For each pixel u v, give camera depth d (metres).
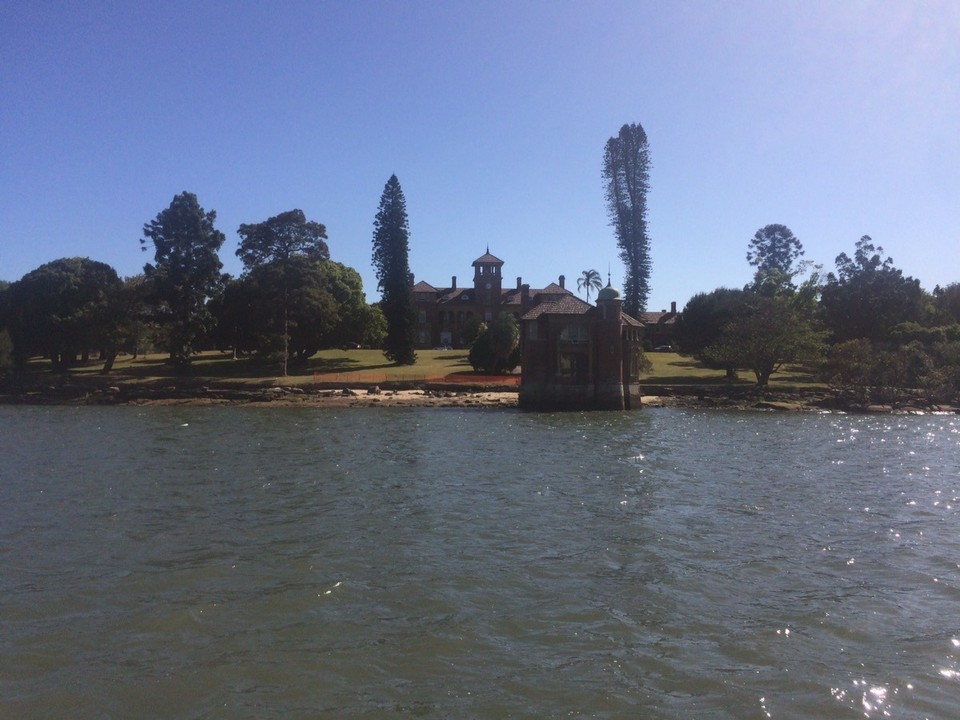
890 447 51.50
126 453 46.91
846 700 14.12
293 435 57.19
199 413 77.88
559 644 16.73
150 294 100.31
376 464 42.16
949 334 105.31
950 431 63.09
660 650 16.39
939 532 26.81
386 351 115.88
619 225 123.44
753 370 103.31
